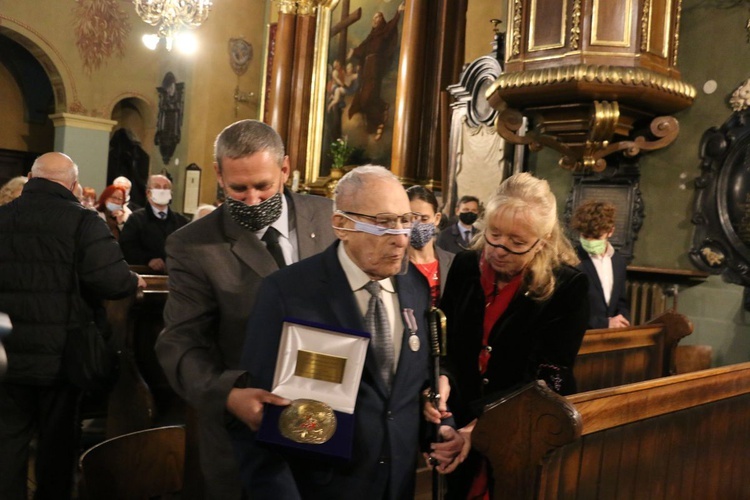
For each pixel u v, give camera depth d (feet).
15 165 50.44
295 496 5.21
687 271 16.43
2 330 3.28
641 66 16.25
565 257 7.27
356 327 5.60
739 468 9.39
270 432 5.13
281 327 5.46
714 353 16.40
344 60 37.40
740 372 9.05
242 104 47.32
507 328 7.07
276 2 39.65
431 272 10.00
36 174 10.37
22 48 49.34
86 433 14.78
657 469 7.64
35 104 50.62
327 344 5.32
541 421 5.76
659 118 17.21
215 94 46.11
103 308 11.03
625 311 14.61
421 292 6.11
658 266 17.51
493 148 22.80
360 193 5.48
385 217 5.41
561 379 6.95
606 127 16.47
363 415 5.48
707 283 16.62
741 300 16.05
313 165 38.63
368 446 5.46
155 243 20.66
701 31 17.17
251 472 5.36
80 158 47.32
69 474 10.31
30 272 9.86
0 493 9.80
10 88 49.88
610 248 14.73
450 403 7.09
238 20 47.09
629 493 7.23
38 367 9.77
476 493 7.13
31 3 45.11
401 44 31.30
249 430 5.53
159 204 20.80
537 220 6.70
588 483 6.61
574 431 5.57
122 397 12.89
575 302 7.04
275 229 6.94
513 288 7.13
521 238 6.70
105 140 48.32
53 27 45.96
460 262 7.55
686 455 8.16
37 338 9.78
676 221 17.26
